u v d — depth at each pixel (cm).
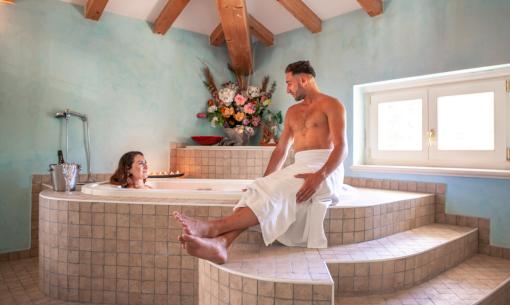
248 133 405
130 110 355
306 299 143
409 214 257
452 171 281
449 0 282
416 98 321
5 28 287
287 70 222
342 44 351
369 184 336
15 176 292
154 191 223
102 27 337
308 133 211
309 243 195
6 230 288
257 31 392
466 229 265
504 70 267
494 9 260
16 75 292
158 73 374
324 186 199
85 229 210
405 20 308
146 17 362
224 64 429
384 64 321
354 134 346
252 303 149
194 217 203
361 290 178
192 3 362
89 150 329
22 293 224
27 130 297
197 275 200
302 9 345
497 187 263
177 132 390
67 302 212
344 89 351
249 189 188
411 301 175
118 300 208
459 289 192
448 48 283
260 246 196
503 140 272
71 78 320
